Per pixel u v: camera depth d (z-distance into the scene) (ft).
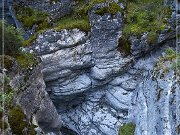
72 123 60.13
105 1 55.31
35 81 43.50
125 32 55.62
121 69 56.70
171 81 45.24
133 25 55.93
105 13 55.11
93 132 58.23
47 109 45.88
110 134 56.59
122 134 53.21
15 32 45.55
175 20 55.31
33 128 38.65
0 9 61.21
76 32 54.90
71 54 55.01
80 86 57.06
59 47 54.44
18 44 44.37
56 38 54.29
